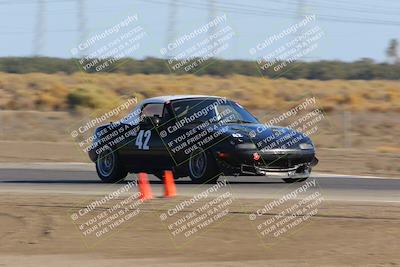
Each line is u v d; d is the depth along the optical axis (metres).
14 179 52.16
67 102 127.00
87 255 28.73
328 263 26.80
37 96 137.12
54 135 97.31
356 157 69.44
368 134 99.44
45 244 30.64
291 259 27.50
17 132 99.19
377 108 124.31
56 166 63.44
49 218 35.28
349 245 29.20
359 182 48.78
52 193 42.88
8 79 173.12
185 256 28.28
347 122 99.00
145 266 26.77
